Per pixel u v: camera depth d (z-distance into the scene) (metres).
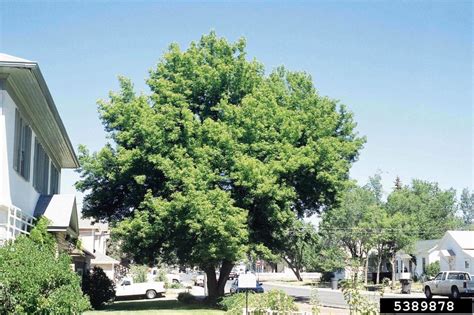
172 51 39.69
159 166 35.81
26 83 20.41
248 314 22.62
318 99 41.97
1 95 19.77
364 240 72.69
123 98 39.09
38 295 15.73
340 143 41.97
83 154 39.62
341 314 30.30
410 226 73.94
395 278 75.06
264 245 41.16
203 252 34.97
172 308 36.34
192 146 36.53
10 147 20.70
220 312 32.72
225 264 40.94
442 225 102.50
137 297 50.81
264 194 36.50
